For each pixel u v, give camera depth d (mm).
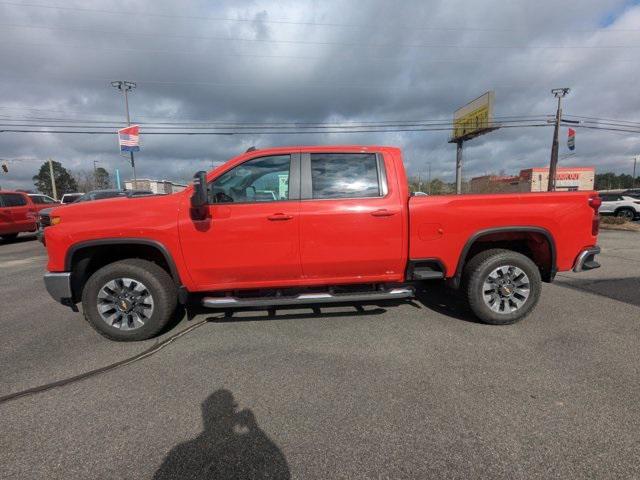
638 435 2285
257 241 3760
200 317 4430
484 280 3990
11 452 2244
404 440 2279
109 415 2596
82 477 2045
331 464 2100
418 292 5309
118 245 3861
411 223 3902
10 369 3291
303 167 3900
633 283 5945
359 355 3406
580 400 2654
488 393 2760
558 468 2037
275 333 3934
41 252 11031
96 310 3758
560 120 30344
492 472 2018
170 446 2275
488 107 33250
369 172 3963
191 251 3729
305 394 2795
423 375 3033
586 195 4113
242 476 2029
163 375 3123
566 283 5969
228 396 2791
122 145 24172
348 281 4031
